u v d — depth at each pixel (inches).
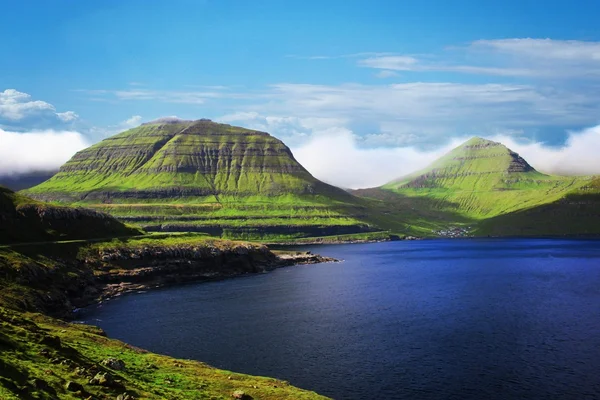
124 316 5880.9
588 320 5383.9
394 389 3417.8
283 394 2910.9
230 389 2896.2
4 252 6820.9
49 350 2578.7
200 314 5969.5
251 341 4626.0
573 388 3410.4
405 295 7421.3
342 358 4094.5
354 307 6407.5
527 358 4057.6
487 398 3265.3
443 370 3791.8
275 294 7632.9
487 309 6131.9
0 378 1895.9
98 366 2682.1
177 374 3009.4
